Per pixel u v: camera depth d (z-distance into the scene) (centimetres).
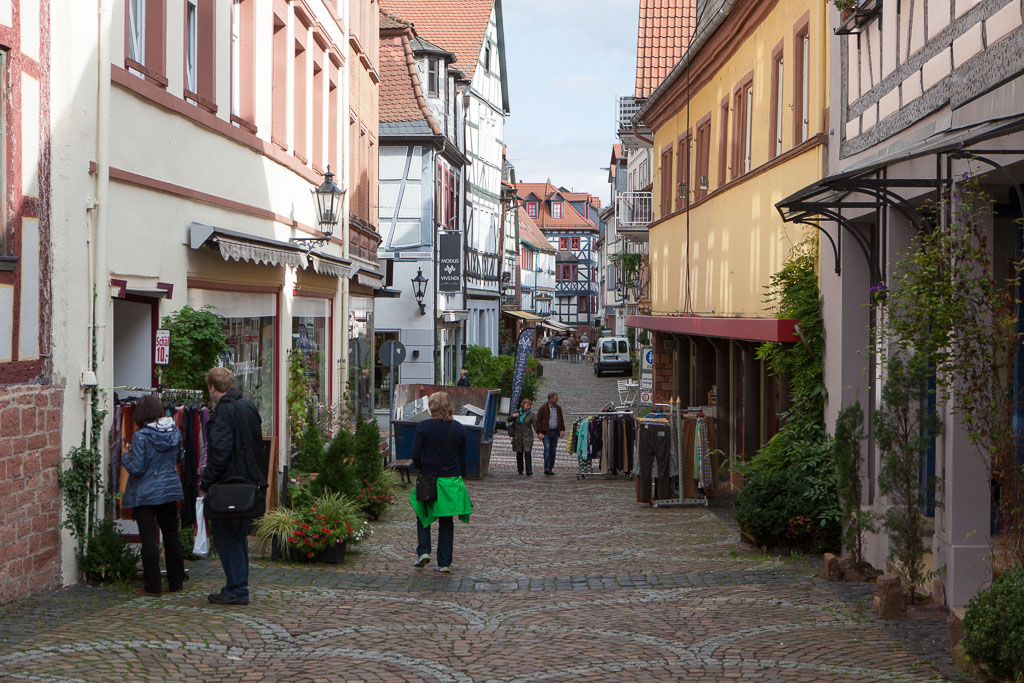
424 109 3456
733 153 1898
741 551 1241
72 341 905
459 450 1134
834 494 1183
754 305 1698
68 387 900
